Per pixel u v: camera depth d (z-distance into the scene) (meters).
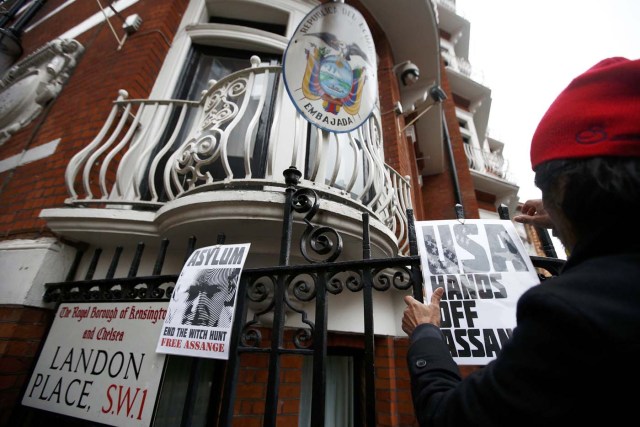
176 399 2.03
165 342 1.44
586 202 0.59
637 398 0.43
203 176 2.05
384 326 2.43
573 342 0.47
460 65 13.84
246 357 2.03
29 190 2.77
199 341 1.37
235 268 1.43
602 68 0.65
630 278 0.50
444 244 1.25
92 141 2.59
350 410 2.65
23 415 1.71
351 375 2.76
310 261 1.43
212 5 4.02
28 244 2.22
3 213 2.74
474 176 10.44
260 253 2.04
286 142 2.53
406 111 5.97
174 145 3.02
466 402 0.56
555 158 0.63
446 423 0.58
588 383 0.45
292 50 2.01
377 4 5.01
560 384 0.47
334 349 2.74
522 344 0.52
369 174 2.16
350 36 2.25
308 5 4.09
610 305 0.47
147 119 3.02
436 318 1.00
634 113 0.56
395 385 2.80
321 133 2.10
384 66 5.23
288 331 2.15
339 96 2.08
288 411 2.00
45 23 5.61
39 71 3.99
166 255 2.23
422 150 7.67
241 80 2.43
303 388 2.49
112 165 2.68
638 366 0.43
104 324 1.70
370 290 1.25
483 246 1.22
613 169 0.55
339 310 2.20
